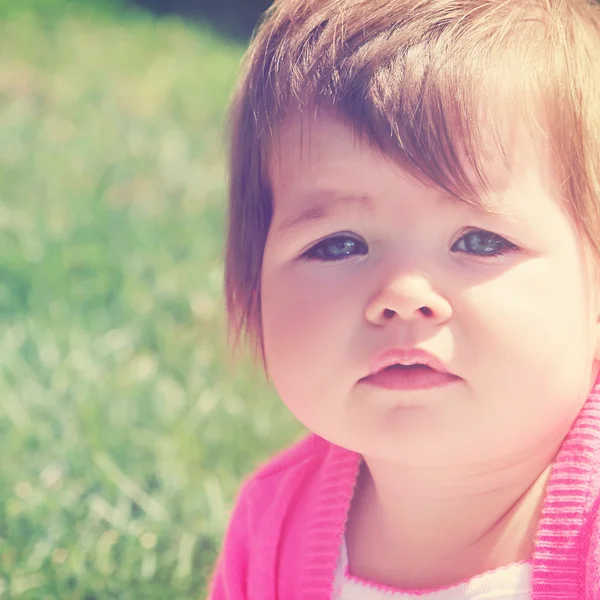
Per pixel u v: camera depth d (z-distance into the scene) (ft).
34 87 26.48
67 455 11.41
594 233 6.34
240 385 12.85
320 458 7.89
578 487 6.26
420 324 5.76
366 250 6.07
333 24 6.50
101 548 9.98
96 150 22.09
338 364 6.05
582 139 6.27
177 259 16.84
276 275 6.48
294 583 7.38
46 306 15.05
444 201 5.85
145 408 12.48
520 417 5.97
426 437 5.90
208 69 28.84
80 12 34.22
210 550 10.11
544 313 5.93
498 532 6.44
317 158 6.19
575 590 6.09
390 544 6.88
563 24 6.45
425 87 5.95
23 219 17.95
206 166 21.36
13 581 9.59
